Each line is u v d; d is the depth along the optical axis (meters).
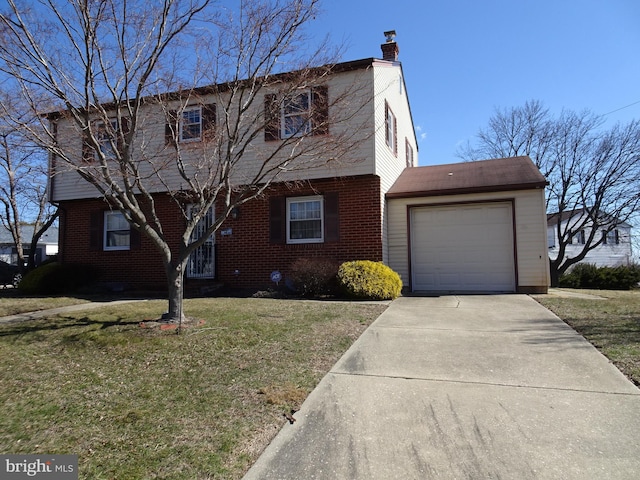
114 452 2.89
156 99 7.45
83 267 12.66
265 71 6.83
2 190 15.28
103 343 5.41
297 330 6.11
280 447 2.99
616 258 29.86
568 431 3.13
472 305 8.36
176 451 2.89
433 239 11.49
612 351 4.85
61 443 3.02
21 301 9.26
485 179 11.53
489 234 11.09
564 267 21.30
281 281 11.40
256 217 11.73
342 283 9.32
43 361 4.82
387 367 4.58
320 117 8.42
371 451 2.93
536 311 7.50
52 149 5.53
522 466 2.71
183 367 4.59
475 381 4.14
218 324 6.43
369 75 10.71
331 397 3.82
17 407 3.62
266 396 3.80
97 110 6.15
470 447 2.95
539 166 23.58
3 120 5.74
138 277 12.63
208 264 12.11
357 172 10.80
